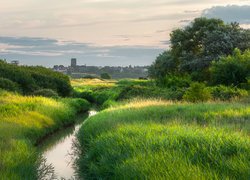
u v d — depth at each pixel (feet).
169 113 69.51
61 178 43.55
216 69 129.08
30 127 72.69
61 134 84.23
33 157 45.88
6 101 100.94
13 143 49.70
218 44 168.96
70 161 54.85
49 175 46.44
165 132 43.52
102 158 40.24
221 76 127.24
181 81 148.87
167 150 34.65
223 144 34.99
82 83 302.45
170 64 197.57
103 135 49.37
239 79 125.39
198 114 64.03
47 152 62.64
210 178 26.63
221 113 64.39
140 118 64.85
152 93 137.90
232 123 52.39
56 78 183.62
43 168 44.73
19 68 165.07
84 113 136.56
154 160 32.48
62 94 183.52
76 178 44.29
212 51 170.60
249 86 117.29
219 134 38.81
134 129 47.52
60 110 103.19
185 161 30.73
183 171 28.04
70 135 82.69
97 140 48.57
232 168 28.37
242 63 126.11
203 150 33.83
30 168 40.45
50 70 196.54
